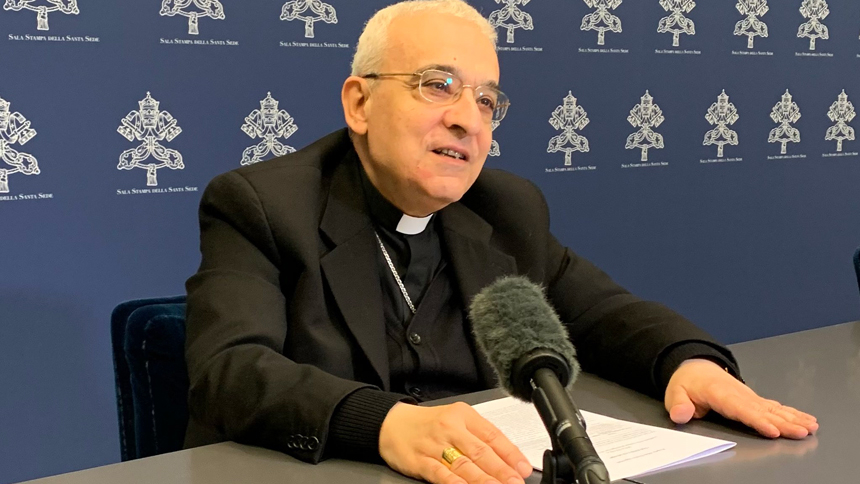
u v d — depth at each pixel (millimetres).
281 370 1073
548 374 774
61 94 2180
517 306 838
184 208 2404
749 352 1441
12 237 2146
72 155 2211
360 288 1373
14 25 2100
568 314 1548
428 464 878
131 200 2311
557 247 1715
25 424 2199
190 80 2363
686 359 1244
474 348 1484
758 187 3617
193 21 2348
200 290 1292
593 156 3172
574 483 694
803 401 1184
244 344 1176
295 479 909
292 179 1426
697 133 3418
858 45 3783
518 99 2963
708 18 3375
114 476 919
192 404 1158
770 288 3723
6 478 2182
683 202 3426
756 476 905
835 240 3873
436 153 1386
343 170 1503
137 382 1522
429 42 1373
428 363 1419
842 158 3832
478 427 910
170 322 1562
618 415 1171
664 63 3293
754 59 3518
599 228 3225
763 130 3590
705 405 1145
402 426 938
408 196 1431
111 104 2250
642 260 3354
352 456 979
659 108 3307
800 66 3645
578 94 3102
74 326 2254
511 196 1662
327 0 2568
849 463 951
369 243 1430
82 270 2254
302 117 2570
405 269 1505
